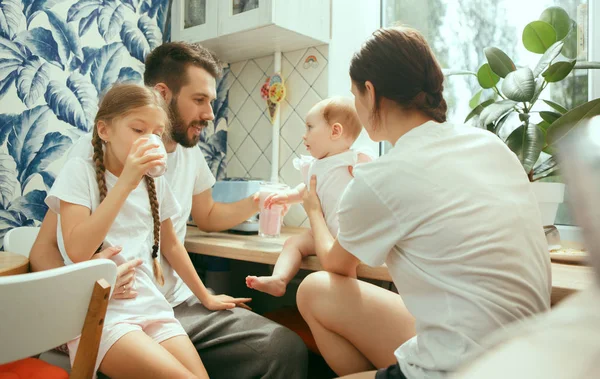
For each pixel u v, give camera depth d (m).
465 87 1.87
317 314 1.08
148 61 1.53
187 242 1.52
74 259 1.04
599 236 0.26
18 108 1.64
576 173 0.27
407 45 0.88
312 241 1.31
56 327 0.76
